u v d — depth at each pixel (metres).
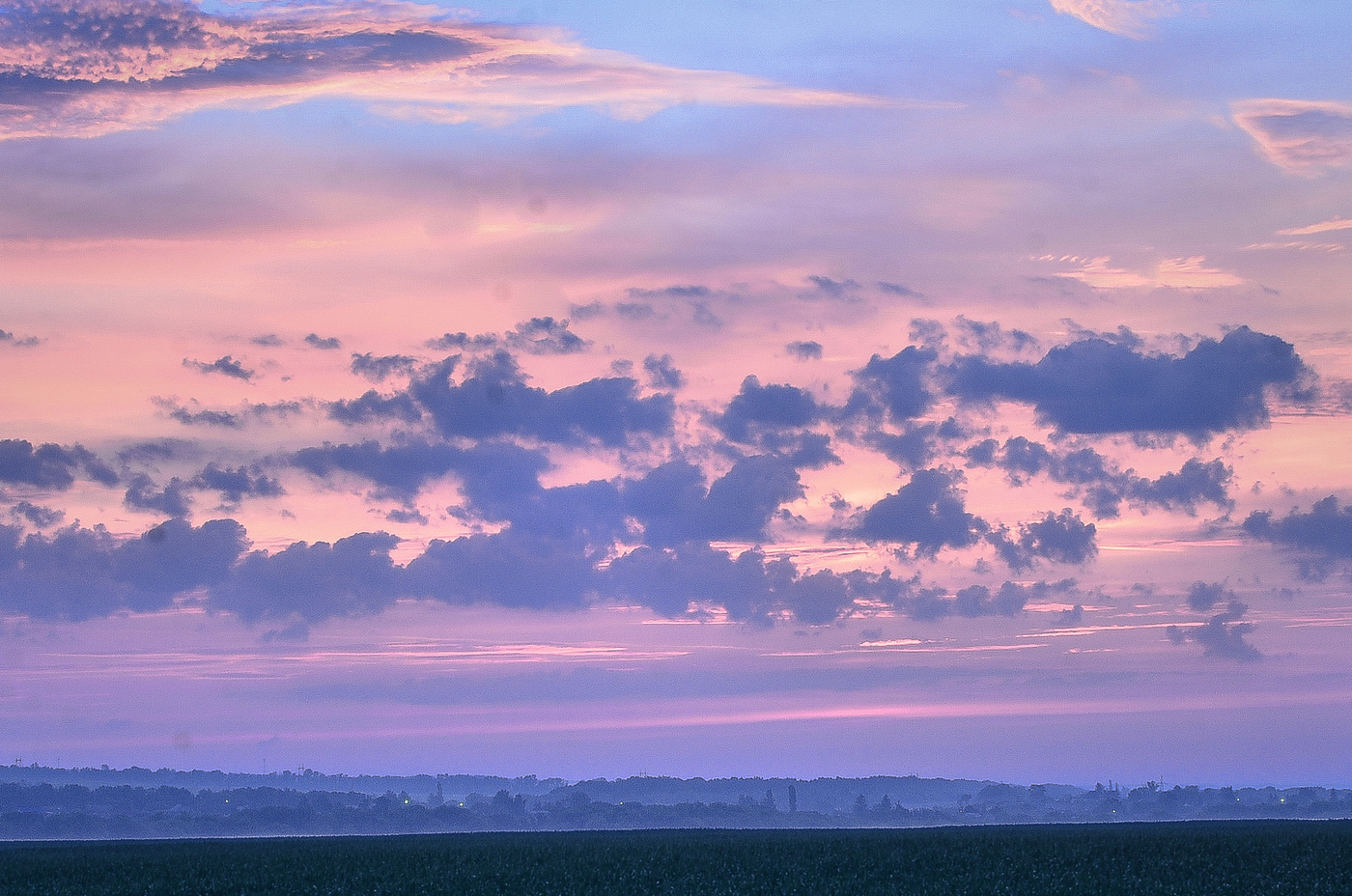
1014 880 64.56
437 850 83.56
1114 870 67.31
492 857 75.38
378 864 72.19
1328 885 63.03
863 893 60.88
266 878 66.75
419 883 64.31
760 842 87.56
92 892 62.78
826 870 67.94
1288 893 61.28
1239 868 67.69
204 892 62.50
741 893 60.97
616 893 61.25
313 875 67.81
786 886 62.62
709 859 72.56
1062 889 61.78
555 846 87.94
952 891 61.31
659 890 61.84
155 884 64.62
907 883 63.44
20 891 62.94
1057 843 81.00
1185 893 61.25
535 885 63.59
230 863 73.38
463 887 63.19
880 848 79.62
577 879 65.56
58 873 69.25
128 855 82.12
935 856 72.94
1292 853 73.88
